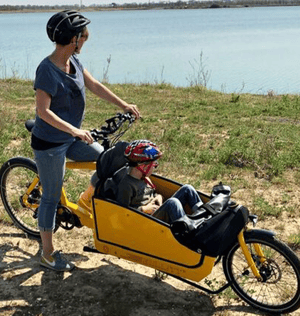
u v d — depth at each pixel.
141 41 94.19
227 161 8.21
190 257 3.83
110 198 4.15
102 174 4.14
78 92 4.07
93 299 4.14
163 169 7.66
